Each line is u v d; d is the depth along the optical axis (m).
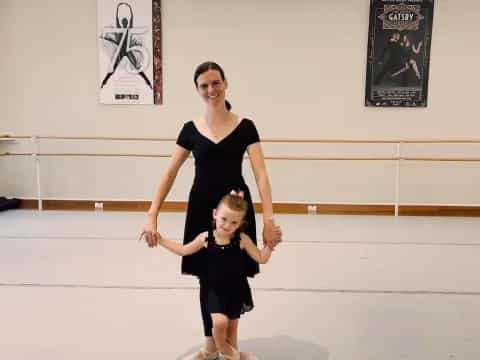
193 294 3.10
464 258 3.86
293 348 2.40
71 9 5.62
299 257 3.88
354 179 5.79
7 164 5.90
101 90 5.74
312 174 5.82
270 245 2.08
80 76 5.74
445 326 2.65
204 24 5.62
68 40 5.68
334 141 5.62
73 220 5.23
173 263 3.72
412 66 5.56
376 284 3.27
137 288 3.20
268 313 2.81
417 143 5.68
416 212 5.76
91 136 5.83
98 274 3.46
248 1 5.57
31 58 5.73
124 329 2.61
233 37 5.63
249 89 5.71
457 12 5.46
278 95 5.70
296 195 5.86
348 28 5.56
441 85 5.59
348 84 5.65
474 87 5.58
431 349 2.39
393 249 4.12
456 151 5.68
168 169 2.17
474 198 5.72
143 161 5.87
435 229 4.89
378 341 2.47
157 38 5.64
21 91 5.79
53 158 5.89
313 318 2.75
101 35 5.65
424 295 3.08
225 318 1.95
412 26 5.50
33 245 4.21
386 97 5.63
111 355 2.32
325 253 3.99
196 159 2.08
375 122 5.70
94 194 5.94
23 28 5.68
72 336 2.52
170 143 5.83
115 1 5.59
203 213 2.08
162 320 2.72
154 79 5.71
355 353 2.35
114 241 4.35
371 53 5.56
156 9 5.59
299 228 4.91
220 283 2.00
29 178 5.93
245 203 1.94
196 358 2.21
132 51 5.67
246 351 2.37
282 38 5.61
